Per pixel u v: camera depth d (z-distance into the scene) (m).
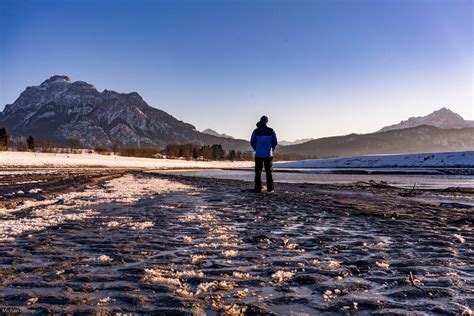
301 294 3.71
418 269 4.57
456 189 19.59
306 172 76.44
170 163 143.38
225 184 23.47
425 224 7.98
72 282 4.02
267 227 7.57
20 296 3.59
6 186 19.17
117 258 5.03
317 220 8.53
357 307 3.38
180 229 7.25
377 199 13.71
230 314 3.21
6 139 146.50
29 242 6.00
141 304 3.41
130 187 19.75
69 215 8.91
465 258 5.11
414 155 122.31
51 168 64.75
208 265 4.72
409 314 3.22
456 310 3.30
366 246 5.86
